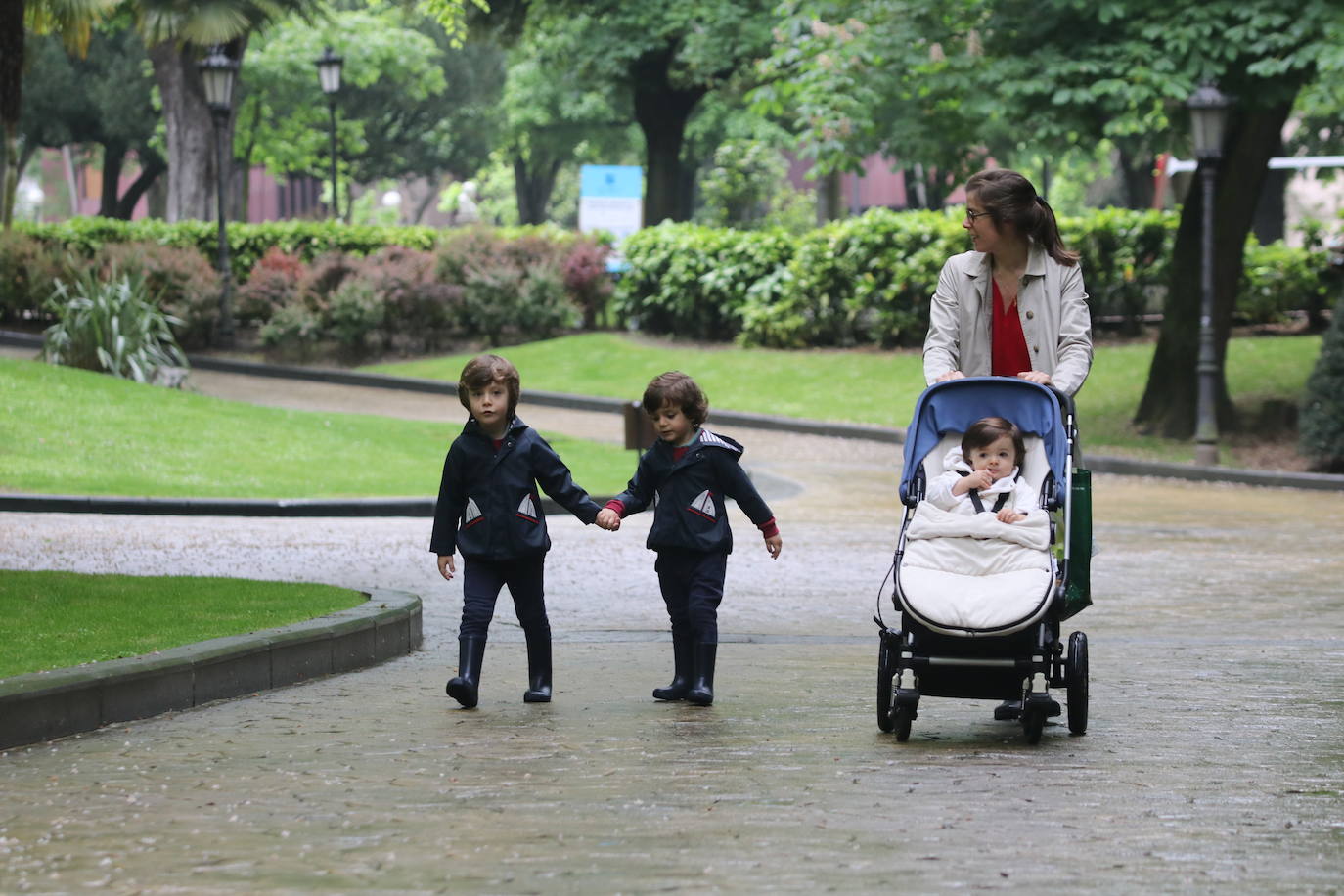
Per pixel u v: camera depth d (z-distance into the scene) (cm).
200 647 954
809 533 2027
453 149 8775
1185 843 570
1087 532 812
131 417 2627
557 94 7625
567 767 724
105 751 772
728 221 5606
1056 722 866
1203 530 2142
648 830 591
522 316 4456
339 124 7975
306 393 3822
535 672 947
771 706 920
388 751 767
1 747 777
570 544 1897
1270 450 3061
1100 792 662
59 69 7300
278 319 4219
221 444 2534
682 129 5416
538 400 3816
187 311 4272
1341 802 642
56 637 996
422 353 4388
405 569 1609
